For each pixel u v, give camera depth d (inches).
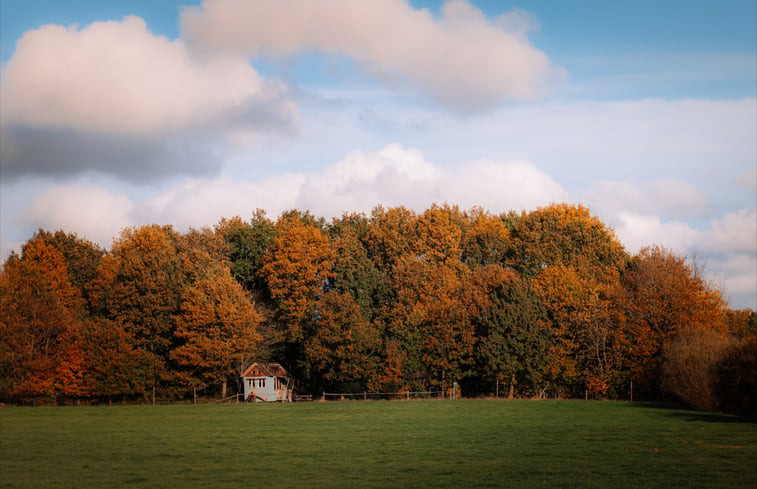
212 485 1059.9
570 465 1187.9
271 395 3405.5
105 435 1696.6
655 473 1101.1
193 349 3240.7
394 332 3420.3
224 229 4475.9
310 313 3720.5
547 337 3230.8
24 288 3147.1
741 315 3393.2
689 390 2316.7
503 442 1496.1
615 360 3115.2
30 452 1412.4
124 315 3422.7
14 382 2960.1
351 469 1186.6
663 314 2984.7
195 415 2284.7
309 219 4724.4
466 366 3334.2
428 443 1501.0
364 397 3257.9
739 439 1478.8
